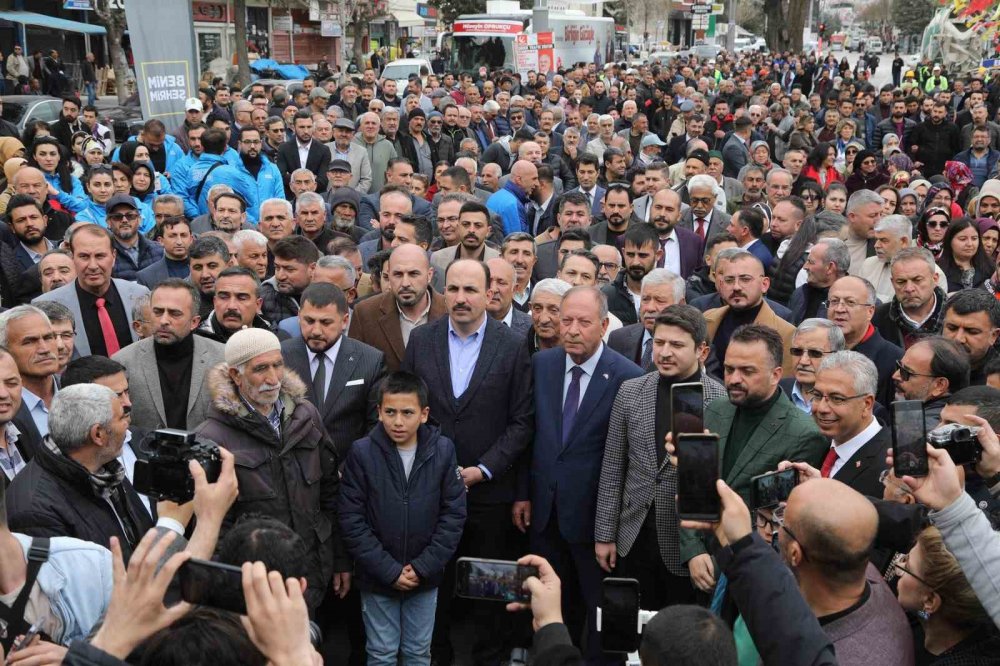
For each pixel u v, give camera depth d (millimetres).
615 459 5105
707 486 2668
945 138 17234
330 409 5398
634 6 62312
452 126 16109
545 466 5336
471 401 5496
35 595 3172
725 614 3184
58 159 10617
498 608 5391
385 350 6141
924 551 2988
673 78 28250
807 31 72438
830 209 10422
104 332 6344
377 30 51094
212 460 3217
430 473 5051
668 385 4922
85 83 34281
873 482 4191
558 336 5906
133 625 2289
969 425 3346
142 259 8305
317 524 4758
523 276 7328
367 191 12953
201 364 5418
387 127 14344
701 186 9398
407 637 5109
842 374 4203
